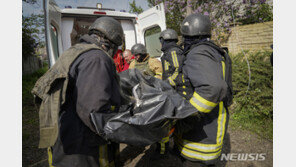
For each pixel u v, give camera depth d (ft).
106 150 4.00
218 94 3.59
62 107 3.63
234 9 16.61
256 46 14.24
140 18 13.38
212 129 4.31
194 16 4.58
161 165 7.47
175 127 4.59
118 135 3.27
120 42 4.36
